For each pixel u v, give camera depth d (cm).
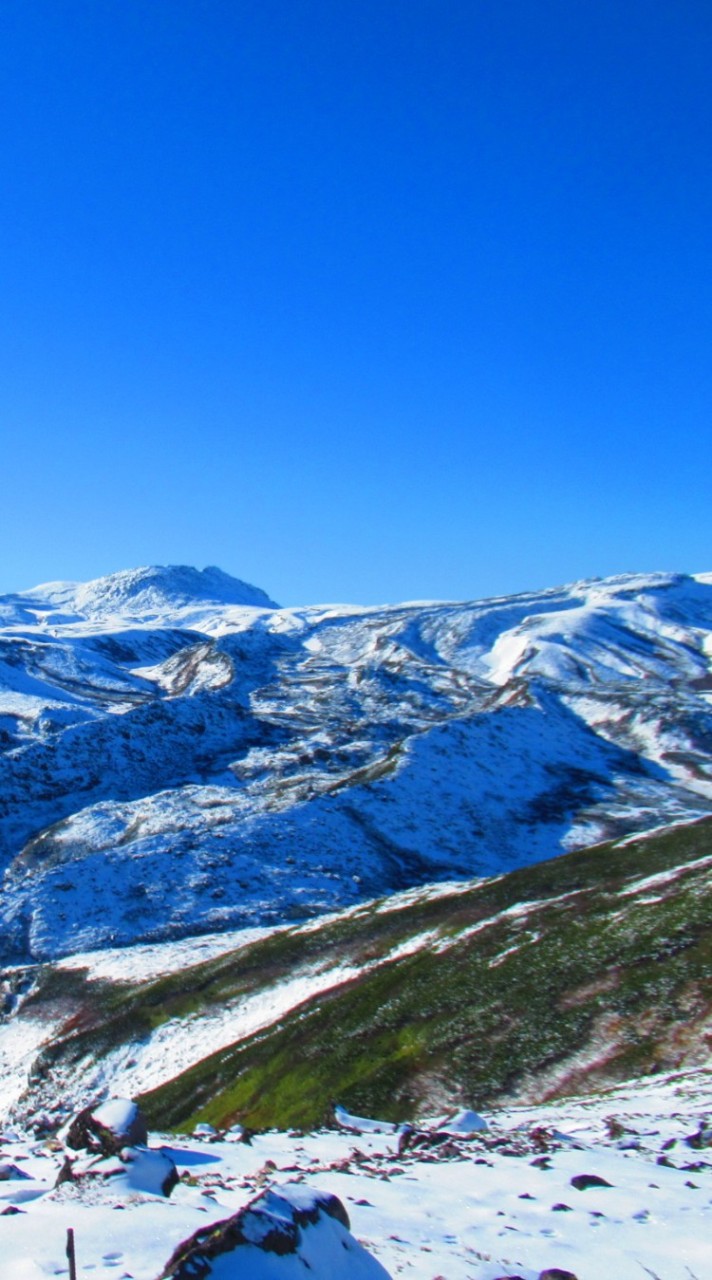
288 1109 3950
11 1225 966
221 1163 1628
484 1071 3684
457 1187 1392
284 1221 795
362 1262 830
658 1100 2567
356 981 5125
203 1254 747
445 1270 970
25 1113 5066
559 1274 954
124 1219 986
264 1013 5216
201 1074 4672
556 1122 2327
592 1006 3859
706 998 3609
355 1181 1414
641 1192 1368
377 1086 3822
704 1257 1062
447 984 4566
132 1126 1377
